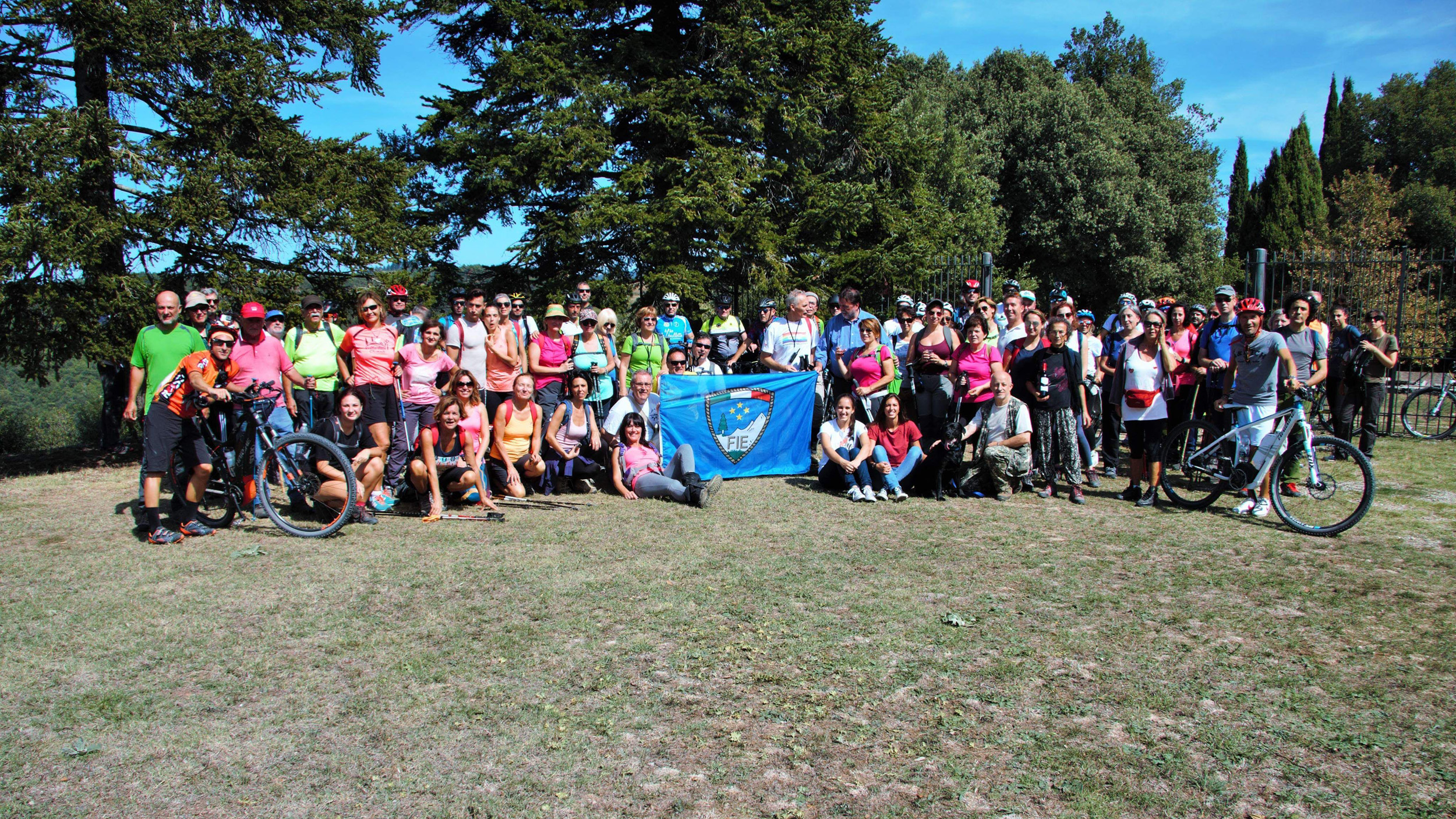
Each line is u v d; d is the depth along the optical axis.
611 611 4.86
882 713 3.63
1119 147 37.47
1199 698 3.75
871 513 7.42
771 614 4.79
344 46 13.91
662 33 19.23
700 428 9.05
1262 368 7.06
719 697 3.79
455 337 8.63
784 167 18.58
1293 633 4.46
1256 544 6.23
